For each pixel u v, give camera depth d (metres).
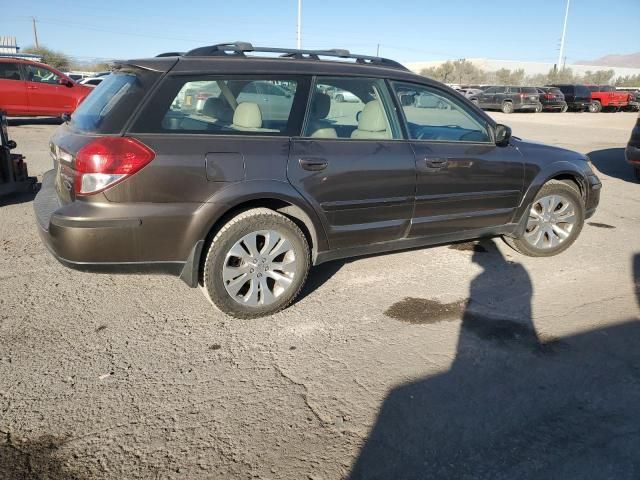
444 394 2.85
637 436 2.55
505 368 3.11
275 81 3.55
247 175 3.35
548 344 3.39
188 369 3.03
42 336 3.34
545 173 4.70
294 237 3.60
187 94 3.30
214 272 3.41
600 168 10.88
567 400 2.82
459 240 4.50
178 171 3.16
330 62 3.82
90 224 3.05
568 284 4.39
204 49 3.55
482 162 4.32
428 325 3.63
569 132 18.70
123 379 2.91
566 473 2.31
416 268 4.69
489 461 2.37
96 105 3.47
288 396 2.80
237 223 3.39
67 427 2.51
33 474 2.21
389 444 2.46
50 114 14.69
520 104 30.86
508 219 4.66
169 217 3.18
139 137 3.13
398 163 3.89
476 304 3.97
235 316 3.60
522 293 4.19
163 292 4.05
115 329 3.46
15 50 44.66
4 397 2.72
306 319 3.68
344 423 2.59
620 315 3.82
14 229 5.44
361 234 3.91
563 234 5.02
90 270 3.18
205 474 2.24
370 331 3.53
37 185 7.16
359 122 3.88
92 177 3.04
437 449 2.43
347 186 3.71
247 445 2.42
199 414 2.63
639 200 7.82
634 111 34.78
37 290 4.00
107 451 2.36
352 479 2.24
